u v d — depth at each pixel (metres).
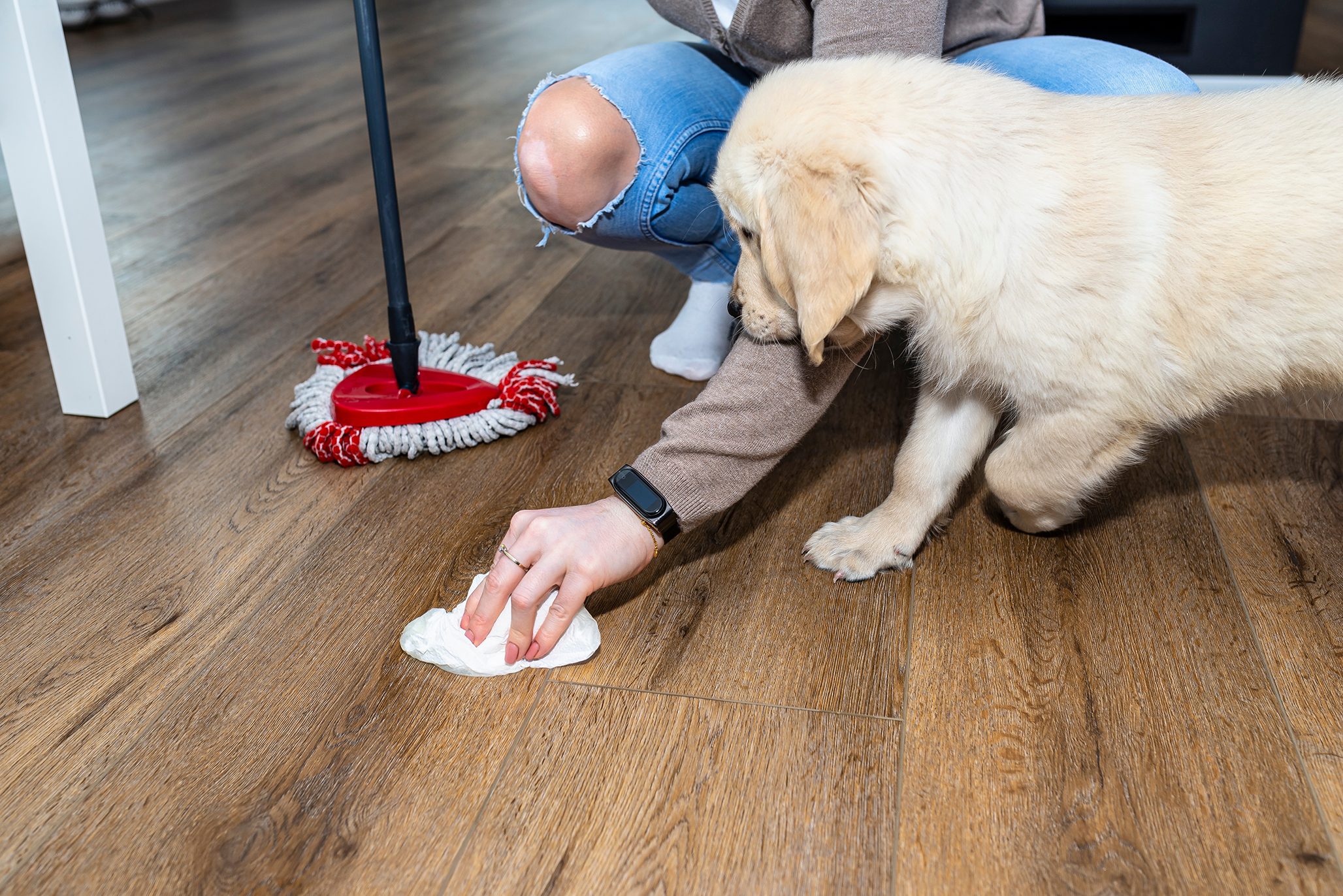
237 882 0.87
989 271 1.01
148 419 1.65
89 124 3.45
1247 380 1.10
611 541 1.08
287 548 1.32
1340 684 1.06
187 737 1.02
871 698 1.06
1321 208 1.02
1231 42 2.38
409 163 3.01
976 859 0.88
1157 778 0.95
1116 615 1.17
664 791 0.95
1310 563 1.25
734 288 1.15
